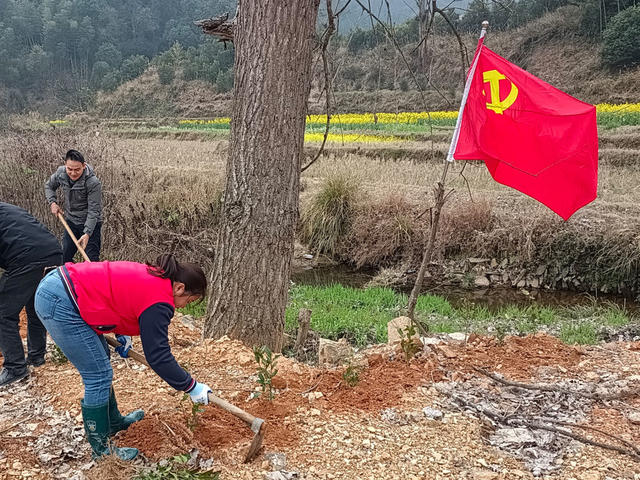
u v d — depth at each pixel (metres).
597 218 11.34
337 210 12.99
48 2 82.75
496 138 5.61
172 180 12.50
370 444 3.78
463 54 6.05
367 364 5.12
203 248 10.29
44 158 9.96
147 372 4.71
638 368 5.21
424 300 9.76
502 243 11.65
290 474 3.41
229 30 5.42
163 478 3.20
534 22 40.72
